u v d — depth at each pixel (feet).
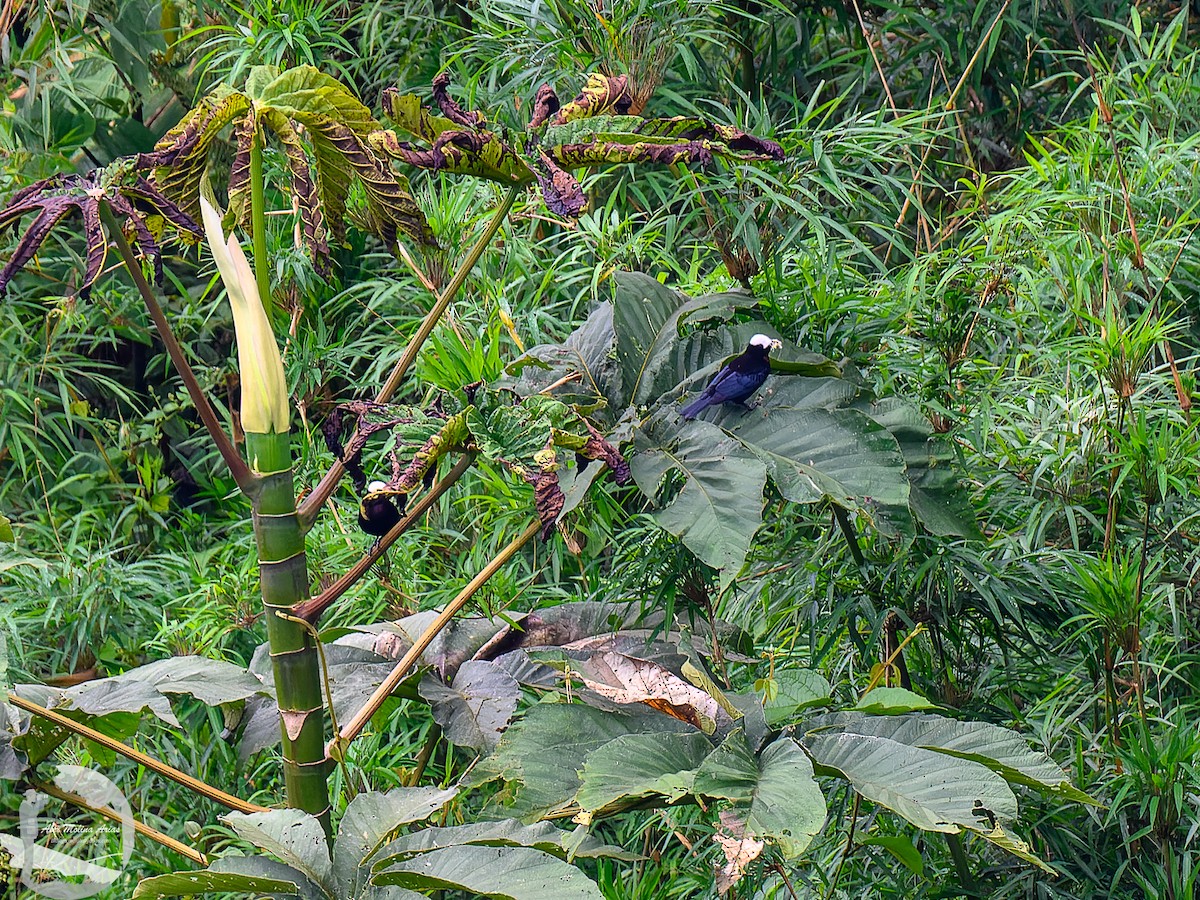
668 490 7.94
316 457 12.19
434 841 6.49
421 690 8.23
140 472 13.48
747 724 7.16
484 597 9.71
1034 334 10.07
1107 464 8.84
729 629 8.79
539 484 6.51
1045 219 10.08
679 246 12.29
